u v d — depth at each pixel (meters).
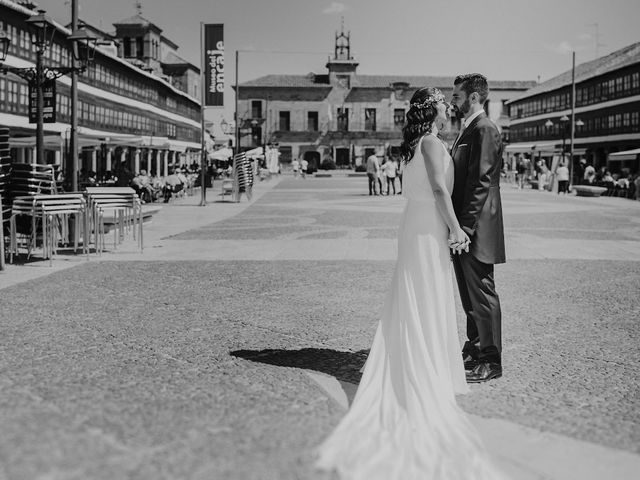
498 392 4.82
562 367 5.47
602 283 9.41
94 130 43.81
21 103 31.70
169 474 3.23
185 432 3.82
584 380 5.12
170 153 66.31
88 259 11.52
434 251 4.61
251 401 4.42
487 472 3.44
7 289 8.59
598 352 5.94
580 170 48.88
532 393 4.80
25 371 5.02
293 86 90.44
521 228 17.59
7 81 30.19
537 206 26.70
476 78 5.03
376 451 3.60
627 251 12.99
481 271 5.05
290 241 14.48
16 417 4.00
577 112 70.38
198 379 4.91
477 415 4.34
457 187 5.03
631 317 7.30
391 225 18.19
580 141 69.69
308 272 10.23
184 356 5.55
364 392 4.39
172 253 12.47
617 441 3.93
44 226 11.45
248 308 7.59
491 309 5.09
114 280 9.38
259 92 90.88
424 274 4.57
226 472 3.28
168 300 7.99
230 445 3.64
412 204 4.72
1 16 29.50
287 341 6.15
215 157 45.62
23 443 3.59
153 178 30.39
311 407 4.34
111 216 16.28
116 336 6.19
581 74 72.62
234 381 4.88
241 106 90.94
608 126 63.97
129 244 13.88
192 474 3.24
